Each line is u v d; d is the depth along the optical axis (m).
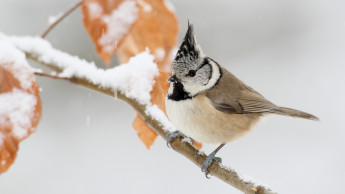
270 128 13.43
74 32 13.01
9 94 4.16
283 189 11.74
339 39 14.81
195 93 7.30
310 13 15.04
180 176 12.35
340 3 15.26
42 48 6.20
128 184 12.02
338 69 14.24
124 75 6.20
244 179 5.74
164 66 6.29
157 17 6.11
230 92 7.58
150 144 6.59
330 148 12.87
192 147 6.52
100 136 13.01
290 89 14.14
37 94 4.22
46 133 12.80
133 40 6.30
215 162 6.25
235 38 14.59
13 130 4.12
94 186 11.94
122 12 4.81
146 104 6.25
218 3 14.45
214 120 7.35
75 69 6.08
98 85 6.08
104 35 4.78
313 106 13.53
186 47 7.16
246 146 12.97
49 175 12.09
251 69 14.34
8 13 12.95
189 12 14.22
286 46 14.73
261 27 14.75
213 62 7.73
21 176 11.96
